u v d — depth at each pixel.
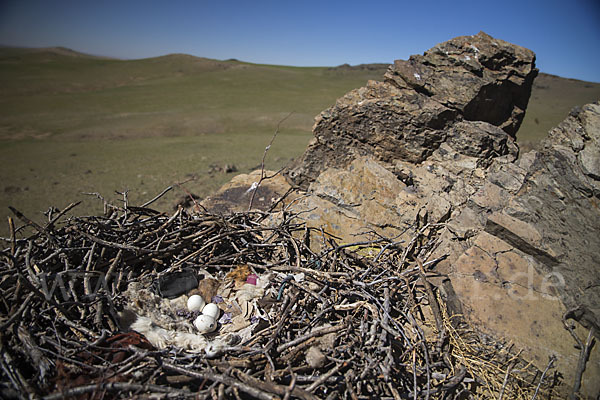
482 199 5.04
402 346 3.77
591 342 3.77
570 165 4.62
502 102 6.82
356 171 6.14
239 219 5.41
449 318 4.09
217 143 22.33
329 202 5.78
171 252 4.67
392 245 4.92
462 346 3.96
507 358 3.85
